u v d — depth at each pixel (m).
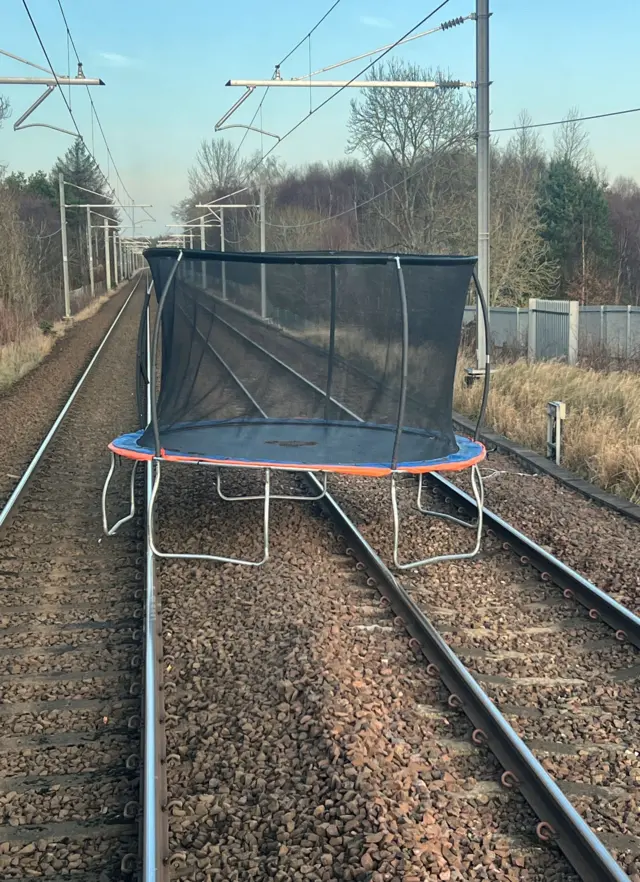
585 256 58.41
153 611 6.05
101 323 44.97
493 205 38.41
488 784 4.27
